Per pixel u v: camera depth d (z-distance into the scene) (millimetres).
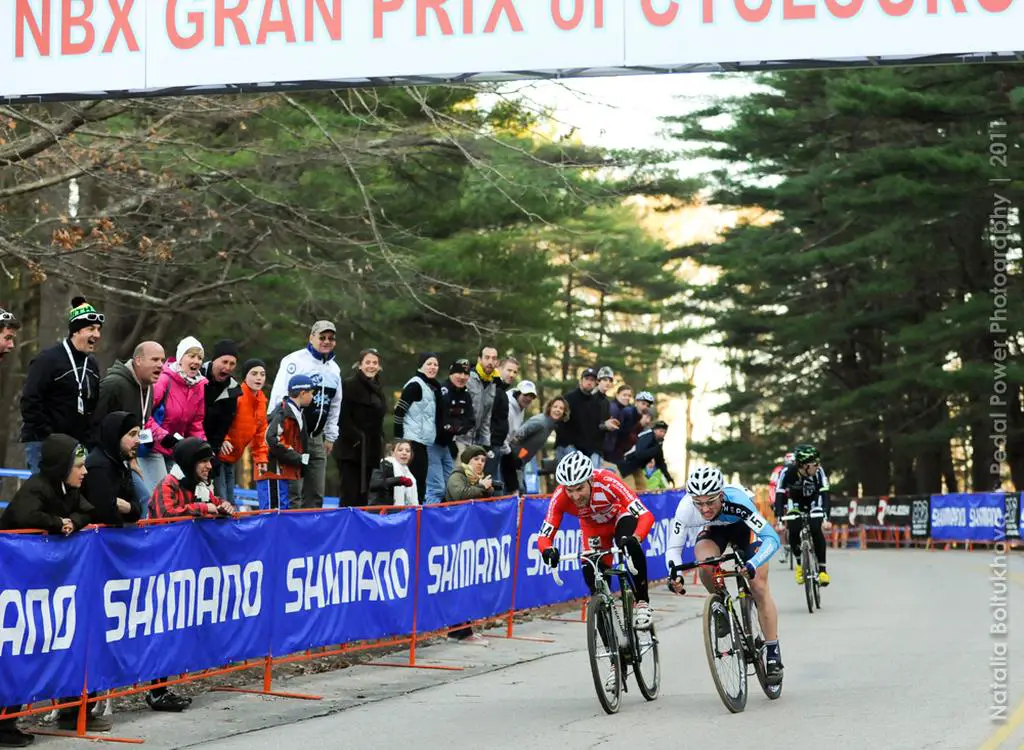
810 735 17172
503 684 22703
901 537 82062
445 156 50156
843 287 95438
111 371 21609
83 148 38812
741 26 22375
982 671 22500
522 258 63125
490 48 22984
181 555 19156
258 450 25656
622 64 22625
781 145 88438
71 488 17094
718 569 19906
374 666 24594
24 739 16797
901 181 70438
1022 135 70312
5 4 24172
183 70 23719
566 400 36062
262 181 49562
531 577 30484
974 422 86625
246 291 57062
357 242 48062
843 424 95125
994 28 21625
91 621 17484
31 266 38750
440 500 31062
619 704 19688
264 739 17812
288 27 23469
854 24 22078
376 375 29266
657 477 48094
